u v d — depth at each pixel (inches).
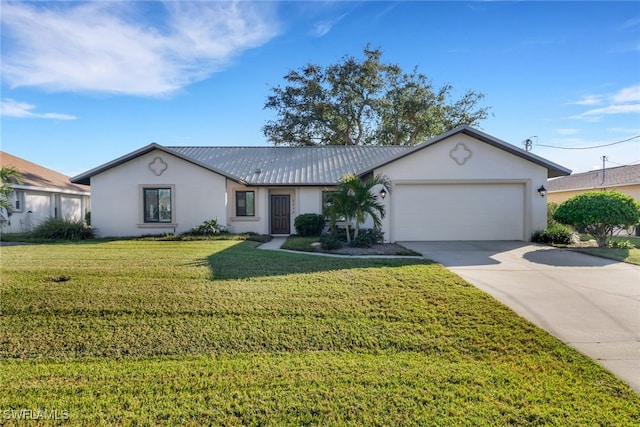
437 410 114.4
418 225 531.8
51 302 208.7
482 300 221.1
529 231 520.7
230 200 652.7
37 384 129.8
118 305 205.9
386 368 142.3
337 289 241.0
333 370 140.6
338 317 194.4
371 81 1096.8
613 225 452.1
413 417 110.9
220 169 650.8
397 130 1131.3
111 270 293.1
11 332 173.0
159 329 177.8
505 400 120.0
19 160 831.7
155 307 204.1
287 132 1140.5
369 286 249.0
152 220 617.9
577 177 1021.8
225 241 523.8
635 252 409.7
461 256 387.5
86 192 914.7
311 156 761.6
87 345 161.9
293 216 666.8
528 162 521.7
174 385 129.4
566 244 478.9
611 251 415.2
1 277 264.2
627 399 121.3
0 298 214.4
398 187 532.7
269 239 577.6
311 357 152.8
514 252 415.5
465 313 200.4
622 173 834.8
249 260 342.6
